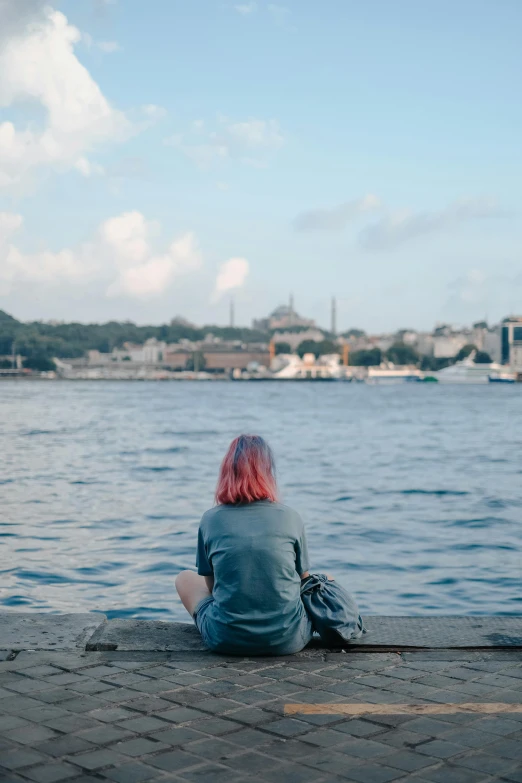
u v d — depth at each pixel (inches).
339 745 162.4
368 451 1480.1
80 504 778.8
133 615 397.1
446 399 5403.5
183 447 1526.8
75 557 529.0
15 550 550.3
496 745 162.4
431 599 434.6
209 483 956.6
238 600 213.2
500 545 584.4
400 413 3265.3
